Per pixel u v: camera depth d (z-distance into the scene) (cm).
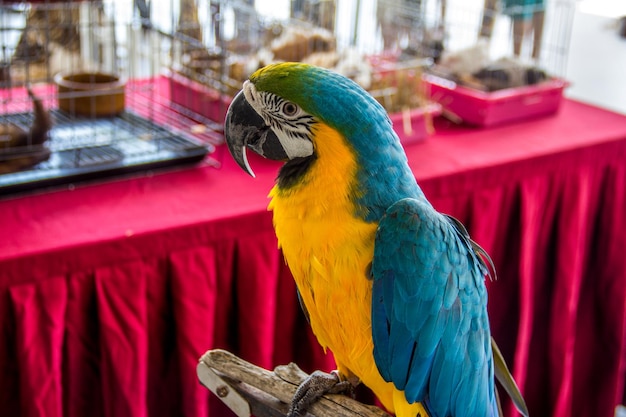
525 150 216
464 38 308
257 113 106
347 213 106
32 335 152
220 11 205
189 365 169
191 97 219
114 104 208
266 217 171
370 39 282
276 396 120
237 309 178
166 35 217
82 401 168
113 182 185
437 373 115
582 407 249
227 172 196
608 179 233
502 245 217
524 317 219
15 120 190
